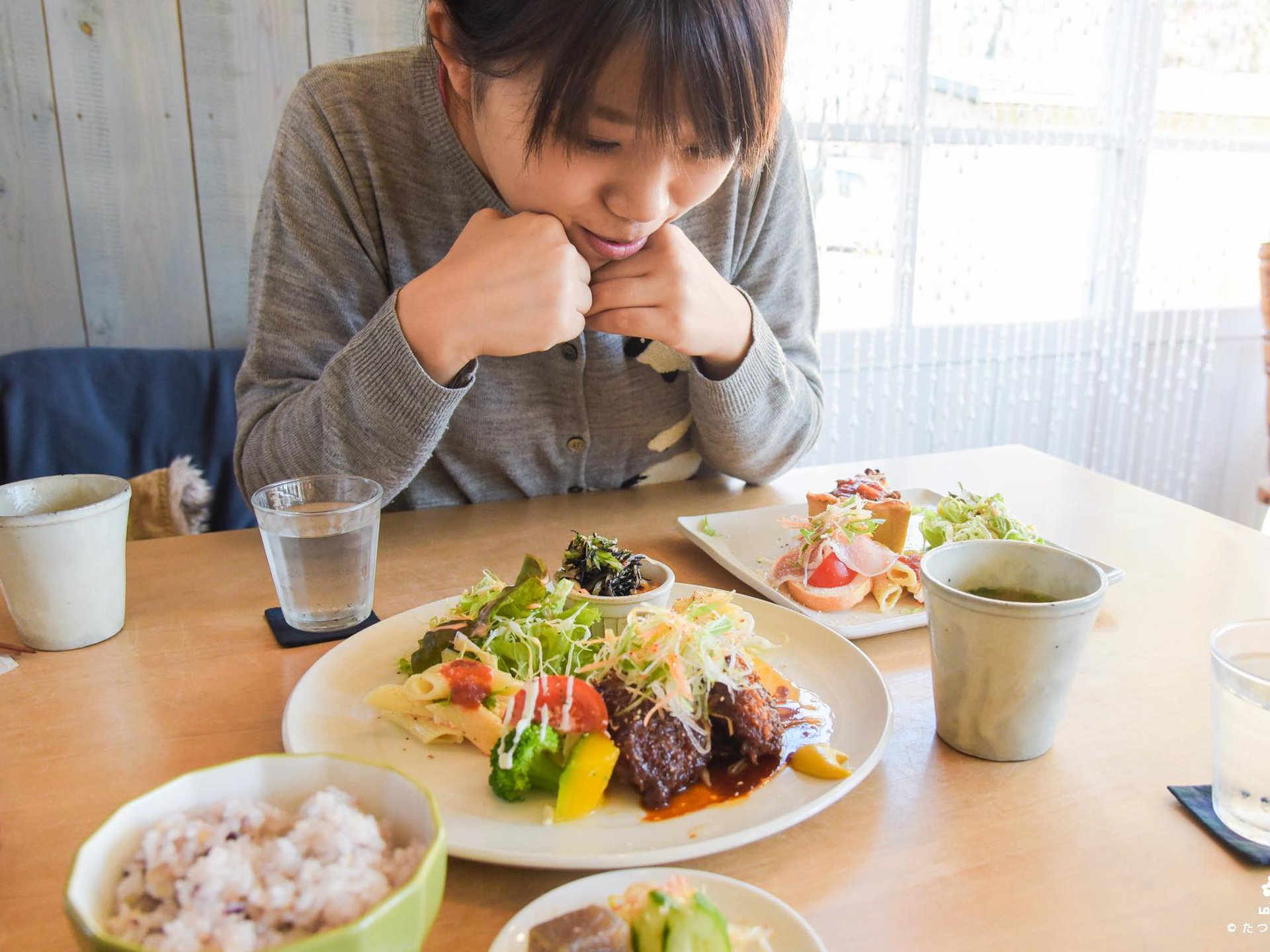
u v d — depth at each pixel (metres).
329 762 0.48
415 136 1.20
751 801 0.61
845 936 0.51
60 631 0.84
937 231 2.47
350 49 1.93
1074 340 2.72
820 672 0.79
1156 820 0.61
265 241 1.21
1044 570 0.72
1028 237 2.58
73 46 1.74
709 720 0.65
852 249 2.41
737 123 0.76
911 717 0.74
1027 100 2.47
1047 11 2.40
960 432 2.72
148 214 1.88
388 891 0.41
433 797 0.45
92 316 1.90
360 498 0.94
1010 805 0.63
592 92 0.72
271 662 0.83
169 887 0.40
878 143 2.33
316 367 1.21
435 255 1.26
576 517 1.24
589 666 0.70
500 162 0.92
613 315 1.09
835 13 2.19
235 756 0.68
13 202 1.79
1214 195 2.75
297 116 1.20
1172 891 0.55
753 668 0.72
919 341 2.54
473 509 1.27
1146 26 2.48
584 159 0.79
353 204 1.20
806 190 1.45
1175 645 0.86
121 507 0.87
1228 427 3.08
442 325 1.00
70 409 1.66
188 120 1.85
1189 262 2.80
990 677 0.65
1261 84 2.69
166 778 0.65
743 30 0.71
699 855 0.54
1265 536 1.14
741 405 1.21
